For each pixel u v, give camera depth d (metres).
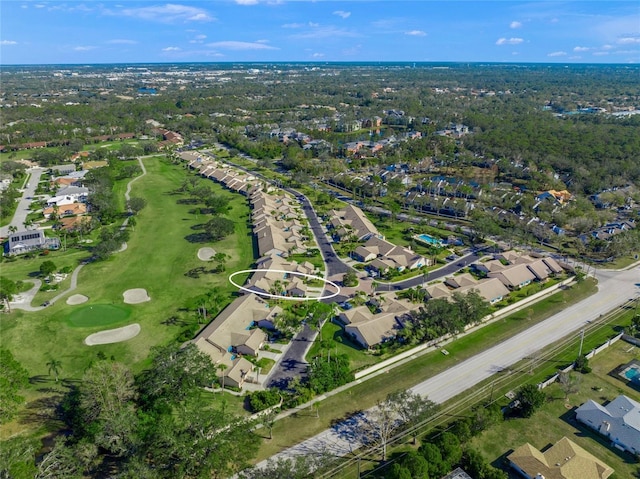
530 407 94.00
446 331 120.12
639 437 85.00
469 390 102.69
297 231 196.88
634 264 170.75
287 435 89.81
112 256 172.75
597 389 103.50
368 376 107.31
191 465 74.88
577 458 80.25
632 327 124.44
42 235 181.25
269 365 110.75
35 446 81.31
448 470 79.00
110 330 124.56
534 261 160.38
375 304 136.62
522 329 127.88
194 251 178.38
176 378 95.19
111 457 83.75
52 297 142.50
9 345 117.19
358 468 81.94
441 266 167.38
